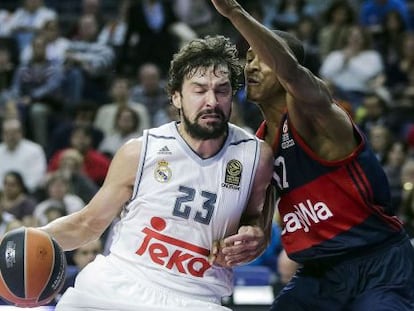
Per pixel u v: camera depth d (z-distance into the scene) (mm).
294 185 8773
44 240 8281
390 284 8633
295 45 8992
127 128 20281
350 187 8602
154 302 8344
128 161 8508
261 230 8555
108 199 8578
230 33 25266
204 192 8477
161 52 24234
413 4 26906
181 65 8438
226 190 8531
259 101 8867
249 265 15719
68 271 13562
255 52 8195
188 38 24359
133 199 8570
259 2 26109
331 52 23266
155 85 21922
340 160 8570
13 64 24016
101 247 14672
